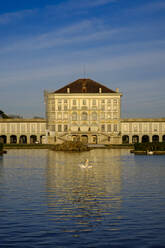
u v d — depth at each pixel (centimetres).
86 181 3244
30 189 2803
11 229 1742
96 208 2139
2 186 2966
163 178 3466
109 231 1706
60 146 9794
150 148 7981
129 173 3919
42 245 1530
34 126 15938
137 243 1549
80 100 15312
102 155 7512
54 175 3738
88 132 14838
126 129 15700
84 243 1552
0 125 15800
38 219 1908
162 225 1791
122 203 2272
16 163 5362
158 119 15738
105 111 15338
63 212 2050
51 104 15350
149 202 2297
